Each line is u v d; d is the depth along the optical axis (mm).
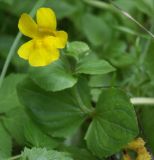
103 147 359
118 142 355
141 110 395
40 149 335
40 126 370
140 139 367
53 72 362
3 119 376
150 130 376
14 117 377
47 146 362
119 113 358
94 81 421
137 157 366
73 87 373
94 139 363
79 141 399
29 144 361
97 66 366
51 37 342
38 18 341
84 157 370
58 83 358
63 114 373
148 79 424
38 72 363
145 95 424
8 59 381
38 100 373
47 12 340
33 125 369
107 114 363
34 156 333
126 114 356
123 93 359
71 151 371
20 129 374
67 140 397
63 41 341
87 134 367
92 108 373
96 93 405
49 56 339
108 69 365
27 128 364
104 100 365
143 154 365
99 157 365
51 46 340
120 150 368
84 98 375
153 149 373
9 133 371
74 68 368
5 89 384
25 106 373
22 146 380
